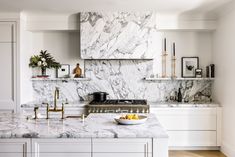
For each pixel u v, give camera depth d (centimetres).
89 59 489
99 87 517
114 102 467
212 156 432
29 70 499
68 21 474
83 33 457
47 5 410
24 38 471
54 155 216
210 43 517
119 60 516
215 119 460
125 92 516
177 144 460
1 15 449
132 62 516
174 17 478
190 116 460
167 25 479
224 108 445
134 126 241
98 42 457
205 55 517
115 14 457
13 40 450
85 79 501
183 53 518
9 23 449
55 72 521
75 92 520
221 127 459
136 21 456
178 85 518
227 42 429
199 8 429
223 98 449
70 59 520
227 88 430
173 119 461
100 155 215
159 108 460
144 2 396
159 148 212
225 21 438
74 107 458
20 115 309
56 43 520
